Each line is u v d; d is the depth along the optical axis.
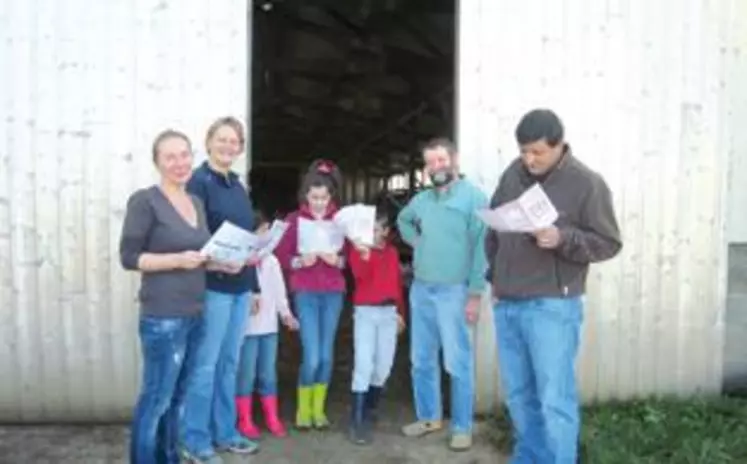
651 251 5.32
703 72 5.27
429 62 8.92
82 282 5.00
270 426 4.92
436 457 4.63
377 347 4.92
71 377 5.04
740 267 5.52
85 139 4.95
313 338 4.90
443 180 4.59
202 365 4.25
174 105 4.99
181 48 4.97
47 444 4.75
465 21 5.10
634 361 5.37
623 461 4.30
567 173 3.61
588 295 5.30
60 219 4.97
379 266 4.89
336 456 4.63
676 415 4.99
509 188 3.78
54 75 4.92
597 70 5.20
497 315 3.86
